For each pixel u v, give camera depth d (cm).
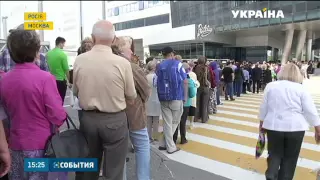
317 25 3438
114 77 270
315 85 2028
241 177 447
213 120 878
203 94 828
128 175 433
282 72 362
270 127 349
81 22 1655
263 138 376
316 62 3881
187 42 3884
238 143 635
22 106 239
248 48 4412
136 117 361
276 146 354
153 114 614
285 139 350
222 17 4019
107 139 276
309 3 3136
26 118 242
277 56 4669
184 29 3706
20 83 238
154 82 607
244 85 1655
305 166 496
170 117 551
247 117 930
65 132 265
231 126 798
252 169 481
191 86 597
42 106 245
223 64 1584
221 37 4053
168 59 527
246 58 4447
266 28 3616
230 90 1350
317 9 3078
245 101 1323
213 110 994
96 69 270
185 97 563
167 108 546
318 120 341
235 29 3759
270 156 361
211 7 4219
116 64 273
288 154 355
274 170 351
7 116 249
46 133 249
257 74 1645
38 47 250
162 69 523
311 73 3162
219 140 659
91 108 271
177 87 523
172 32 3900
